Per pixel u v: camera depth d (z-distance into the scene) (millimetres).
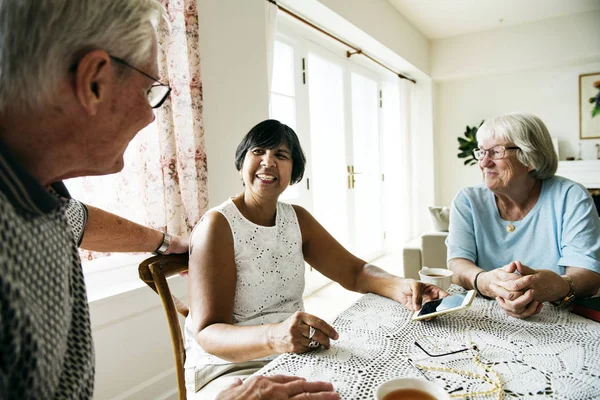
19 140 410
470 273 1039
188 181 1712
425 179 5523
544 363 626
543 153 1085
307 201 3205
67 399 427
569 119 4902
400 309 910
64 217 472
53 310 419
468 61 5129
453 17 4449
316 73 3436
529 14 4441
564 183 1152
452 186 5730
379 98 4707
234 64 2016
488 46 4988
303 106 3150
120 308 1422
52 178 465
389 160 5043
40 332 390
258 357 779
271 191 1044
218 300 908
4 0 365
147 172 1562
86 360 477
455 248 1223
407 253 2391
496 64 4961
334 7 2934
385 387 510
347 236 3873
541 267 1147
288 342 692
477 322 810
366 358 664
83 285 509
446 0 3947
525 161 1100
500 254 1212
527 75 5098
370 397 544
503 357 651
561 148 4973
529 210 1188
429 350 688
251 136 1057
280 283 1055
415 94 5516
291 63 3018
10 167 363
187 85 1680
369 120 4551
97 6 395
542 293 833
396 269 3939
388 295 1000
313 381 584
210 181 1894
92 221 925
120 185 1501
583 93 4805
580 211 1074
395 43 4141
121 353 1437
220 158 1945
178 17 1652
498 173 1132
